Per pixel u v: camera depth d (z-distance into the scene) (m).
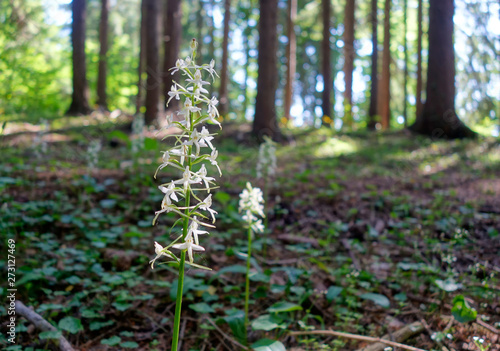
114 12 27.34
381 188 7.50
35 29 12.77
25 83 11.59
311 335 3.26
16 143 9.69
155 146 6.57
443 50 12.81
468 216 5.68
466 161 9.86
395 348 2.96
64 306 3.41
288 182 7.62
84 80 16.33
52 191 6.00
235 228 5.43
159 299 3.71
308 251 4.61
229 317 3.08
